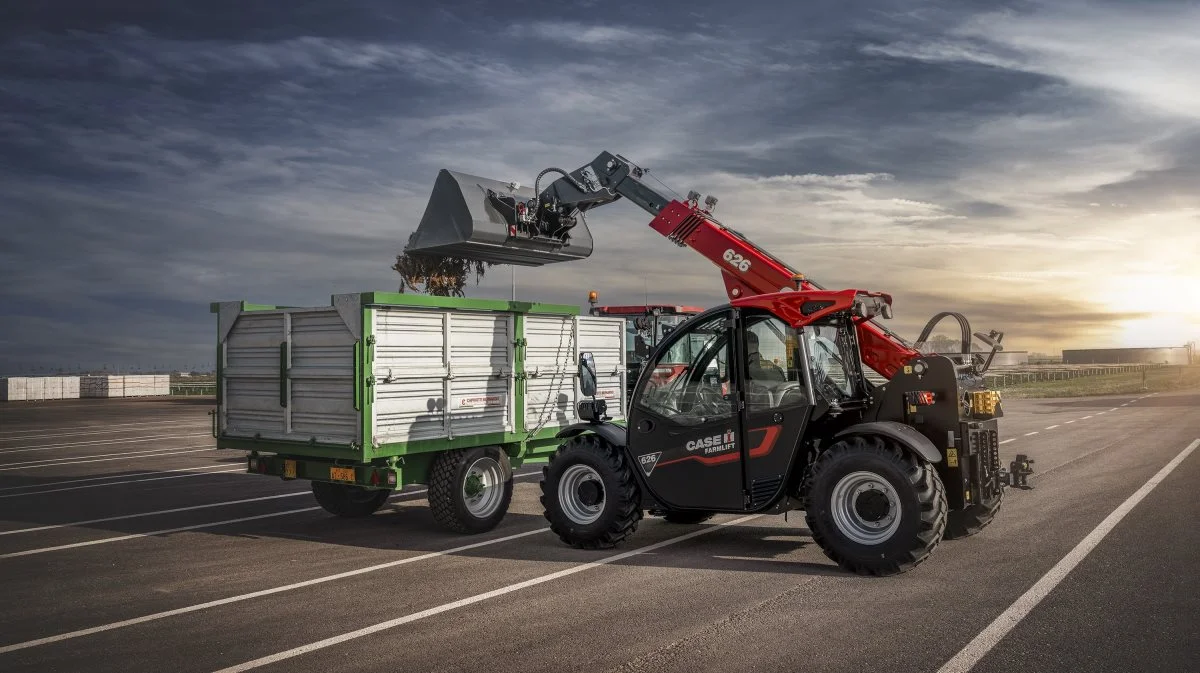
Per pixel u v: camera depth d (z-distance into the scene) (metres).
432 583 6.99
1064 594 6.23
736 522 9.72
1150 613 5.73
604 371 11.49
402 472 8.83
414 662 5.04
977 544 8.01
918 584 6.62
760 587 6.67
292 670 4.95
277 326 9.24
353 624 5.84
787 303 7.59
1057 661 4.85
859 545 6.98
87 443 21.73
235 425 9.66
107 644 5.52
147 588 6.97
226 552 8.40
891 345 8.46
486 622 5.83
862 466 6.99
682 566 7.48
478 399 9.51
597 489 8.32
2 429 27.08
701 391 7.99
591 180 10.61
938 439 7.42
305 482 13.81
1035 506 10.02
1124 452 15.38
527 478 14.00
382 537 9.11
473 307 9.42
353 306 8.45
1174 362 103.38
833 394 7.75
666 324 16.20
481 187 10.25
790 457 7.50
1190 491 10.80
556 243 10.64
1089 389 44.00
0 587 7.05
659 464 8.12
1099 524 8.80
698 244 10.02
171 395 64.31
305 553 8.30
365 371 8.36
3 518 10.49
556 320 10.65
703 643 5.28
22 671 5.04
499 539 8.93
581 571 7.35
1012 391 44.50
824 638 5.34
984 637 5.29
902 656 4.97
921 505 6.75
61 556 8.27
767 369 7.68
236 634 5.68
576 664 4.95
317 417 8.84
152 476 14.73
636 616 5.91
